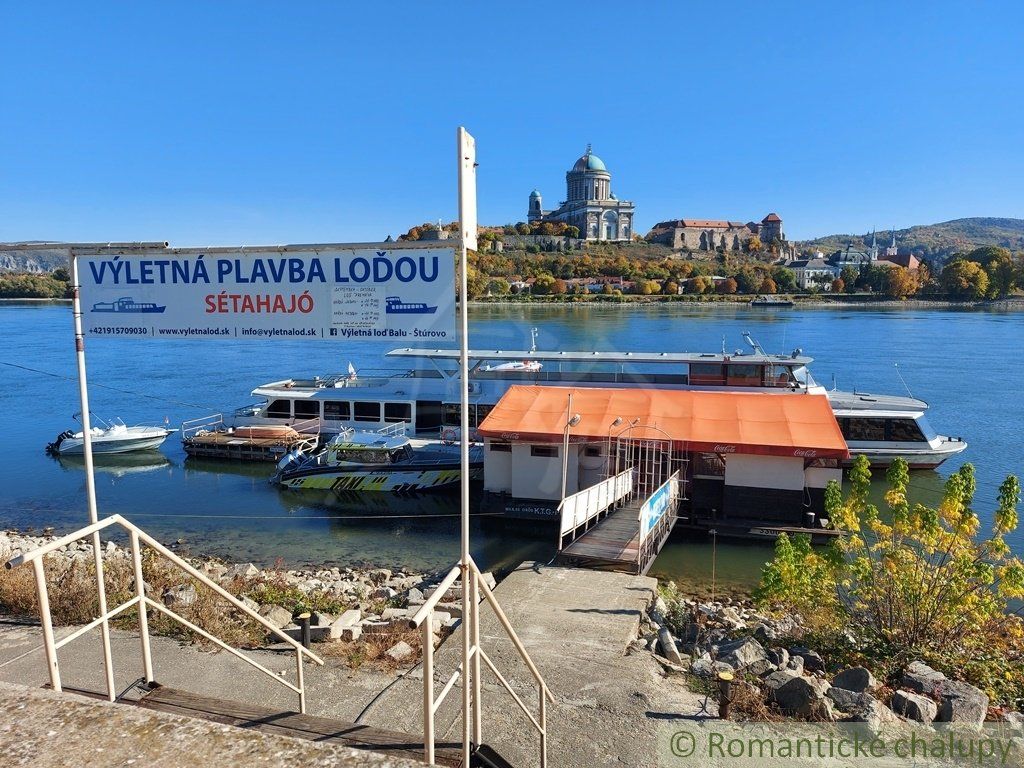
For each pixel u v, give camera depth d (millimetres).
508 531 23953
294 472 27844
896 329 104125
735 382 29891
